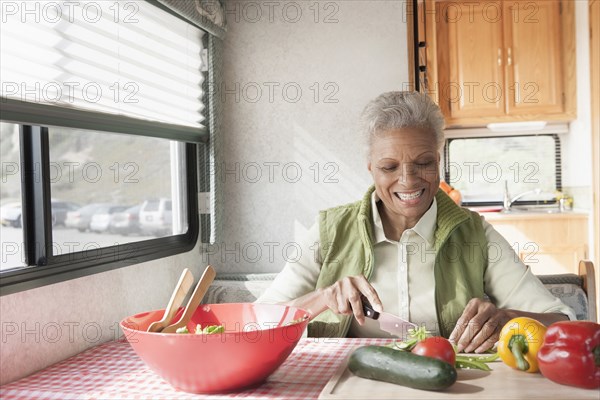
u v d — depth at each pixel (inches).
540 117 179.3
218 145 107.3
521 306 66.6
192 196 100.8
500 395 41.8
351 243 70.0
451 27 178.1
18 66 60.6
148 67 87.3
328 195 111.2
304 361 54.7
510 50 177.8
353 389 43.9
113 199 188.1
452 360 45.5
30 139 60.9
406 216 64.3
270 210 112.3
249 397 44.5
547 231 165.3
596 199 160.2
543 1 176.4
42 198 60.7
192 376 43.9
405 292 67.2
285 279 71.4
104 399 45.1
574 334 42.8
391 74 109.3
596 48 160.2
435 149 62.6
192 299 52.2
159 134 88.4
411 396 42.0
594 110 162.6
